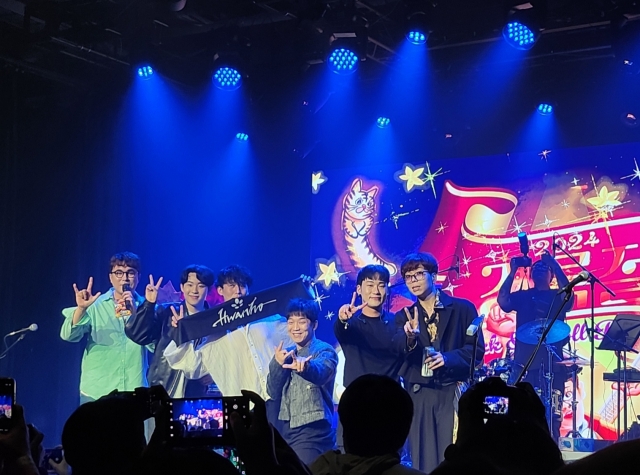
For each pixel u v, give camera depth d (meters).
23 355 8.52
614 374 7.16
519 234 7.45
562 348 7.53
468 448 1.69
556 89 8.21
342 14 7.36
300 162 9.22
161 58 8.02
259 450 1.55
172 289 8.53
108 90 8.53
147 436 7.18
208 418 1.64
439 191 8.55
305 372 6.57
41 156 8.60
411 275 6.92
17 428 1.75
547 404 6.96
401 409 2.08
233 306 7.32
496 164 8.39
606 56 7.80
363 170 8.87
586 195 8.02
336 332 6.78
